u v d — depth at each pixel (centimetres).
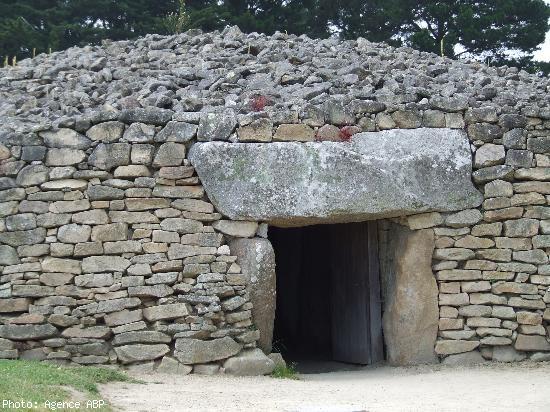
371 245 960
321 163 871
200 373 819
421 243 907
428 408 650
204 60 1113
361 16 2284
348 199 873
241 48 1163
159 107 905
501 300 909
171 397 672
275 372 836
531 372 851
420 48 2172
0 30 1950
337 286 1033
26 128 848
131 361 817
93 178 843
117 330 823
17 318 816
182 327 824
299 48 1177
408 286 909
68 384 648
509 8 2267
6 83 1071
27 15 2083
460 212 913
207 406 635
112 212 840
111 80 1051
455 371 866
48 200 837
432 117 920
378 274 962
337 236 1031
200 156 853
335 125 895
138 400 648
